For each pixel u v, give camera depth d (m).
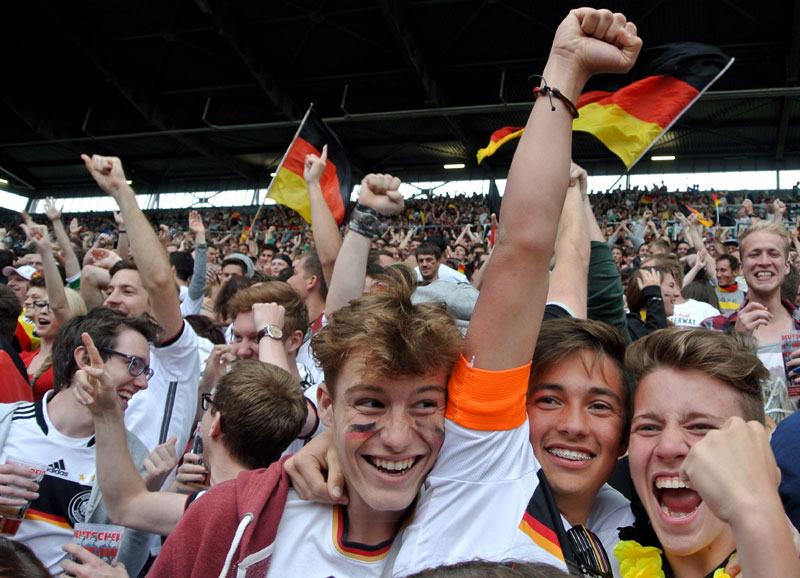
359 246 2.59
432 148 28.92
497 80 22.86
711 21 18.48
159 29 21.58
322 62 22.80
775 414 2.54
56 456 2.41
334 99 25.09
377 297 1.44
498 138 3.37
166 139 29.45
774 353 3.38
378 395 1.38
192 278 5.39
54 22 21.61
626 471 1.85
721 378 1.42
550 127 1.48
